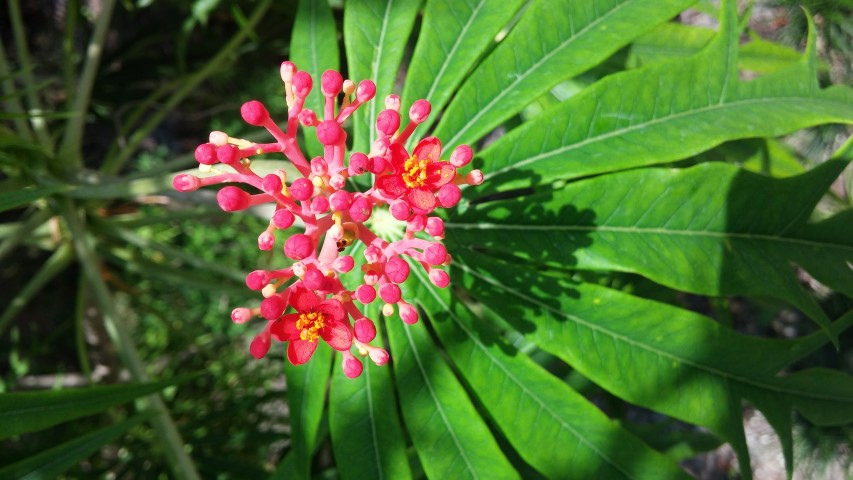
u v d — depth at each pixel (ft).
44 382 1.16
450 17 0.48
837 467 0.92
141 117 1.29
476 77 0.47
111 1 0.74
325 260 0.36
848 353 0.78
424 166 0.35
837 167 0.43
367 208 0.34
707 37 0.57
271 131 0.36
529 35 0.47
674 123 0.44
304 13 0.51
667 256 0.44
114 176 0.78
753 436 1.15
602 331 0.45
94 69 0.73
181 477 0.63
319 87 0.50
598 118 0.45
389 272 0.34
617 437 0.45
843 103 0.45
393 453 0.46
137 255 0.86
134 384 0.46
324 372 0.47
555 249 0.45
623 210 0.44
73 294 1.23
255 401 0.84
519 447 0.45
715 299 0.62
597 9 0.46
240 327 1.14
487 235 0.47
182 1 0.86
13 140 0.61
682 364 0.45
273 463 1.07
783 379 0.45
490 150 0.47
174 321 1.13
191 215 0.84
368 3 0.49
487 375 0.46
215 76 1.09
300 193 0.34
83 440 0.47
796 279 0.44
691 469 1.19
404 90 0.48
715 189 0.44
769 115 0.44
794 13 0.65
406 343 0.47
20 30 0.75
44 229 0.83
